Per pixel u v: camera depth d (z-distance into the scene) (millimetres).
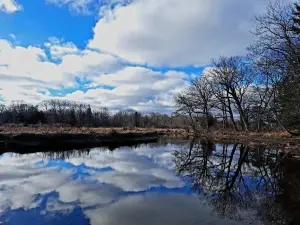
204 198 8023
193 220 6160
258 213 6637
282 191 8797
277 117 20094
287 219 6184
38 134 22391
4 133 21734
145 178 10891
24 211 6703
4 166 13297
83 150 20766
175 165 14547
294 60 13914
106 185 9555
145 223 5941
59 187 9195
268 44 15367
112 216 6375
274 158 16375
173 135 41562
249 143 25578
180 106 47156
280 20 15062
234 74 37531
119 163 14773
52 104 87500
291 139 23359
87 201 7574
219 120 50188
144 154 19219
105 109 97312
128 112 95125
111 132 29328
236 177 11320
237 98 37906
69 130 29109
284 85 15297
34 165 13703
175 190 8961
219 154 19328
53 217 6285
